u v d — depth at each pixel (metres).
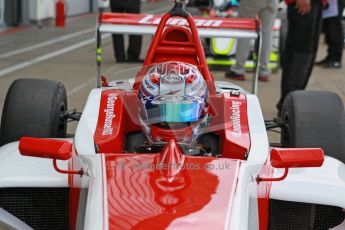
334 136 11.52
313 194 9.45
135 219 7.60
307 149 8.76
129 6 31.23
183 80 9.48
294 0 18.91
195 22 13.40
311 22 18.98
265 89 25.31
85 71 28.28
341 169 10.41
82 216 8.77
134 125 10.38
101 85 12.53
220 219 7.67
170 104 9.20
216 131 10.20
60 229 10.06
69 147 8.77
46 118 11.82
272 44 29.47
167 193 8.03
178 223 7.52
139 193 8.05
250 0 25.05
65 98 12.82
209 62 28.97
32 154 8.72
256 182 9.00
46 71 28.16
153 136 9.34
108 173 8.48
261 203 9.44
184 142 9.29
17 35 41.59
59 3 48.00
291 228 10.09
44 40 39.62
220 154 9.94
